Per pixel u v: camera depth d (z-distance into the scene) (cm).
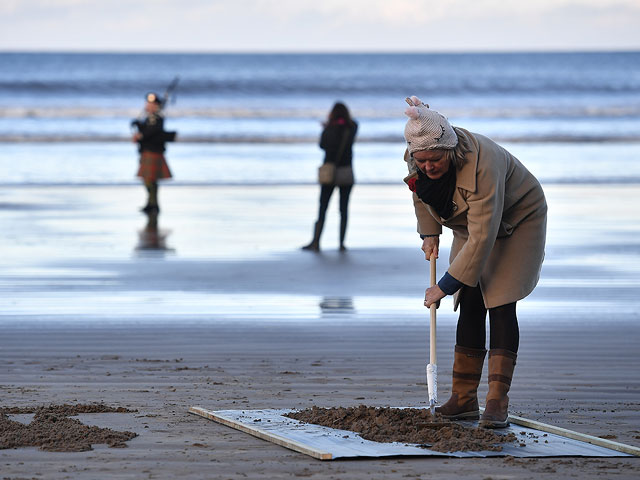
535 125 9425
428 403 1251
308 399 1264
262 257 2792
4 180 5175
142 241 3089
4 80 14538
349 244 3105
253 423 1095
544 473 919
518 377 1423
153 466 934
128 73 17912
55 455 970
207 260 2716
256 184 5141
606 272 2519
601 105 12350
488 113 10800
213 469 924
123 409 1182
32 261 2655
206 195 4609
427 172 1084
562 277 2441
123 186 4984
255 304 2064
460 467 939
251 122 9381
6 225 3450
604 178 5428
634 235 3266
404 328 1819
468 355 1172
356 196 4594
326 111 10550
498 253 1136
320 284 2333
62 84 12475
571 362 1533
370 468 933
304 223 3638
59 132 8225
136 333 1748
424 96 13738
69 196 4491
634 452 991
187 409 1195
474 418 1178
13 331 1758
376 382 1380
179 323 1850
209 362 1512
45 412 1154
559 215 3838
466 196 1080
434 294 1116
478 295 1167
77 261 2669
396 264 2673
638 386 1365
